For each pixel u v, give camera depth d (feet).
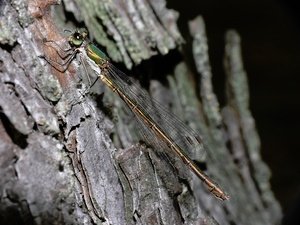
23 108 0.41
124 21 0.53
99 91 0.53
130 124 0.55
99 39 0.53
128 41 0.53
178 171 0.46
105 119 0.49
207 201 0.59
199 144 0.52
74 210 0.42
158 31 0.54
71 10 0.52
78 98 0.44
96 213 0.43
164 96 0.58
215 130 0.61
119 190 0.44
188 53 0.61
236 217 0.61
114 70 0.53
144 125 0.53
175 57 0.58
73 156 0.43
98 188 0.44
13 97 0.41
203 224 0.46
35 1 0.44
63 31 0.50
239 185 0.64
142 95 0.54
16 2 0.43
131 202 0.44
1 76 0.41
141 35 0.54
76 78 0.44
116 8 0.53
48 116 0.42
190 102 0.60
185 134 0.52
